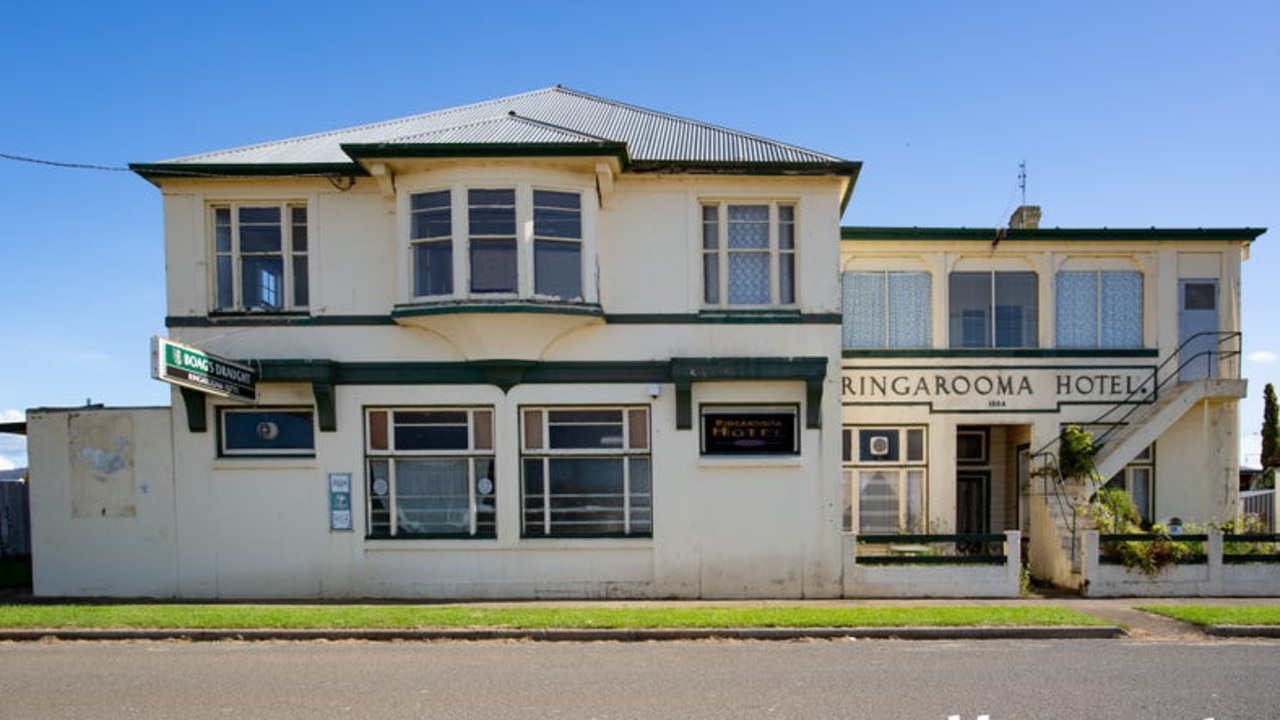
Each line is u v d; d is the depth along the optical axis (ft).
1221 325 53.26
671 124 50.08
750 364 42.22
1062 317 53.21
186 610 36.52
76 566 42.91
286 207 43.39
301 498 42.78
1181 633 34.35
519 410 43.04
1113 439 51.26
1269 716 23.38
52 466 43.09
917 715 23.38
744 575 42.93
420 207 41.96
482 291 41.27
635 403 43.06
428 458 43.29
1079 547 45.09
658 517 42.80
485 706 24.13
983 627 33.76
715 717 23.15
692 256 43.21
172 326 42.65
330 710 23.76
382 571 42.73
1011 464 55.21
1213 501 52.29
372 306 42.86
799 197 43.62
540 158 40.88
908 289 53.16
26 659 29.73
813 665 28.86
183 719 23.04
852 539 42.86
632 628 33.22
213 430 42.91
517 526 42.78
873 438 52.29
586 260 41.81
